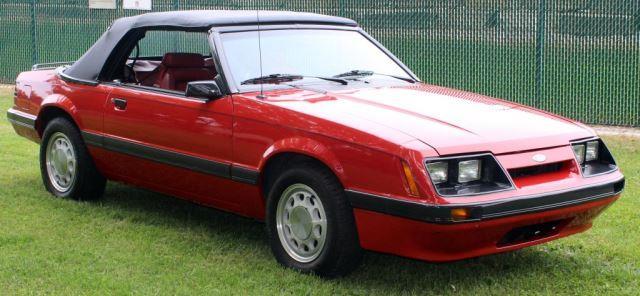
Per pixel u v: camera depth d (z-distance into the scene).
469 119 5.20
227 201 5.88
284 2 13.93
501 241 4.91
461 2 12.59
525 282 5.26
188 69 6.68
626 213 6.80
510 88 12.42
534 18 12.12
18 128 7.66
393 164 4.71
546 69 12.13
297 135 5.19
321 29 6.47
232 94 5.65
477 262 5.66
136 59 7.19
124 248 5.84
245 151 5.52
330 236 5.04
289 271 5.32
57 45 16.41
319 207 5.15
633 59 11.55
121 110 6.43
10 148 9.67
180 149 5.99
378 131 4.86
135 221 6.59
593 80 11.84
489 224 4.67
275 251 5.47
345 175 4.93
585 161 5.35
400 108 5.34
